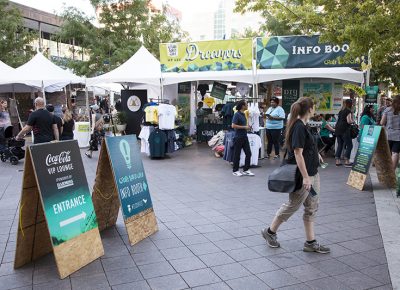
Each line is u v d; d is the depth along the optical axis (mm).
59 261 3852
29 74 14156
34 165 3793
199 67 12812
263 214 6066
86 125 14172
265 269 4094
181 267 4133
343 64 11555
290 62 11922
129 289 3660
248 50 12258
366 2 8242
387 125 8594
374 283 3799
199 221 5711
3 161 11234
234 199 7023
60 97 22172
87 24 22859
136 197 4980
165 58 13141
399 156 8891
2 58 22078
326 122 12406
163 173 9641
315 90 13438
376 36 8172
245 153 9352
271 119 11633
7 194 7348
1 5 22391
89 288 3674
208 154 12953
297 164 4258
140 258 4367
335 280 3855
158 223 5613
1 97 18688
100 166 4883
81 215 4238
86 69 22766
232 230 5312
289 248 4660
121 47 22891
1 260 4293
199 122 15961
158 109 11711
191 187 8031
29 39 23875
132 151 5141
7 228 5352
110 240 4930
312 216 4484
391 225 5457
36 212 4109
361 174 7867
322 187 8039
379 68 14336
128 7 23344
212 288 3688
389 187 7965
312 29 11484
